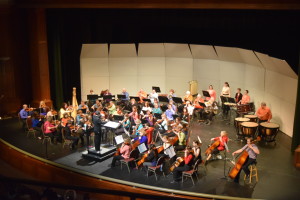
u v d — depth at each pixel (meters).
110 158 12.77
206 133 14.90
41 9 17.94
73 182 11.41
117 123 12.73
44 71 18.69
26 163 12.84
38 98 18.92
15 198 5.00
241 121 13.95
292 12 15.44
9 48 18.45
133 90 20.44
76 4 16.27
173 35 20.23
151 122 14.20
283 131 15.10
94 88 20.23
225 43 18.91
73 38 19.95
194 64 19.38
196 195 9.80
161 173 11.50
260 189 10.38
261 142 13.97
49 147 13.86
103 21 19.83
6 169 13.52
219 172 11.45
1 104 18.52
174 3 15.01
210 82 19.09
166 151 10.92
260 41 17.42
